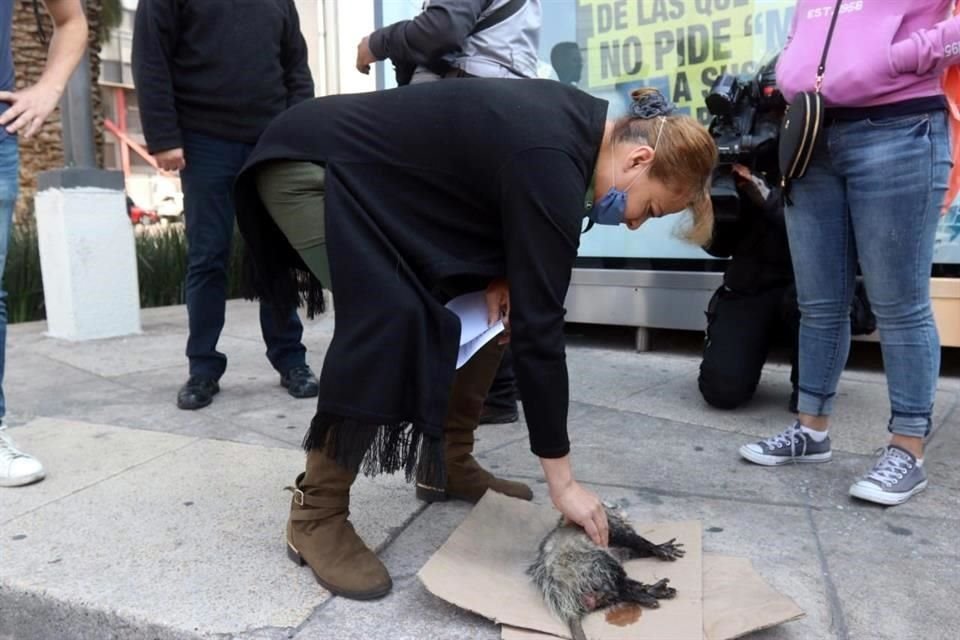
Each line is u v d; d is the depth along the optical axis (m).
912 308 2.58
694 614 1.87
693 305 4.59
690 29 4.50
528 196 1.80
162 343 5.26
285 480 2.81
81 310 5.30
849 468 2.95
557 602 1.87
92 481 2.82
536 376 1.87
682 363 4.59
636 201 2.01
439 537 2.39
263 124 3.67
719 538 2.39
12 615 2.13
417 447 1.95
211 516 2.52
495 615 1.88
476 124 1.88
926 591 2.08
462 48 2.93
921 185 2.48
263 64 3.63
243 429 3.39
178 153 3.50
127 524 2.47
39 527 2.45
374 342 1.88
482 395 2.56
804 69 2.65
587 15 4.73
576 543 1.96
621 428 3.43
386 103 2.03
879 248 2.57
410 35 2.85
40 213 5.40
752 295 3.62
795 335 3.52
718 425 3.47
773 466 2.98
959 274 4.07
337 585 2.03
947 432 3.31
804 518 2.53
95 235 5.33
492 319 2.15
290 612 1.97
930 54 2.36
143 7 3.38
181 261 7.39
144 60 3.39
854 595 2.06
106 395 3.97
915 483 2.64
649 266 4.75
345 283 1.93
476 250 2.00
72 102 5.77
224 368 3.86
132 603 2.01
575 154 1.86
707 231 2.14
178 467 2.94
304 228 2.12
